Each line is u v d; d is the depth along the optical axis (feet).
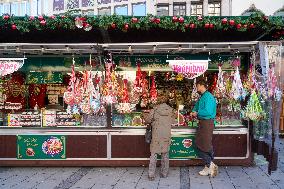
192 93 25.62
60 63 25.44
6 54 25.08
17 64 22.17
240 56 24.98
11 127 24.56
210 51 24.27
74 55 25.13
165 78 26.63
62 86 26.84
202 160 24.40
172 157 24.41
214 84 25.54
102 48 22.49
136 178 21.99
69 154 24.43
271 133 23.44
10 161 24.50
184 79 26.66
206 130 21.93
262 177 22.11
